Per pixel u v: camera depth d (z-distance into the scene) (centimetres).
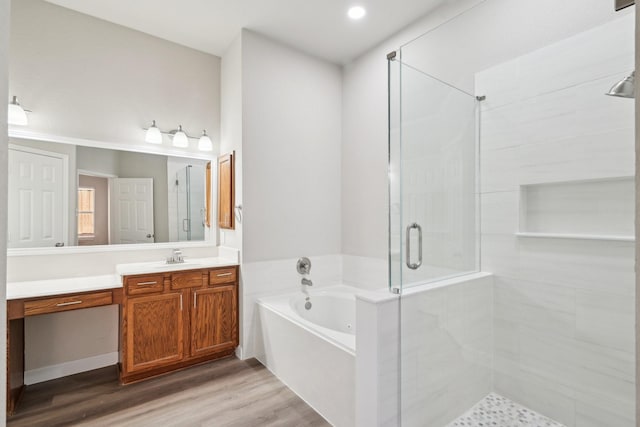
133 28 293
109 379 252
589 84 167
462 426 189
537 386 184
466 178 210
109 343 278
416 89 207
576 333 171
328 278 345
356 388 181
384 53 309
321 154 342
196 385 244
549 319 181
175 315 262
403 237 190
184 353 266
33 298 209
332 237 349
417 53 268
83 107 271
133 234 294
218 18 277
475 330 198
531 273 188
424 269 190
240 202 293
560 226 178
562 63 178
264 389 239
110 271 281
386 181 306
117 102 287
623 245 157
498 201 202
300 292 319
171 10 266
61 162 262
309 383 221
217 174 338
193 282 271
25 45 248
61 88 262
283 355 250
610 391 161
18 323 223
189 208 324
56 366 255
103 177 281
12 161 242
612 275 160
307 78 331
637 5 38
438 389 187
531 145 189
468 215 209
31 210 249
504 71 204
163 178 310
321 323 312
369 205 324
